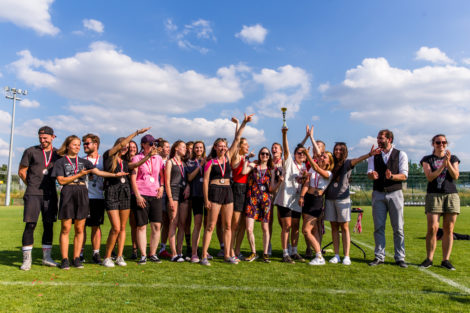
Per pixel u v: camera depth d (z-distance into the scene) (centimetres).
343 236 557
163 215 627
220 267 515
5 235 880
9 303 339
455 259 583
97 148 546
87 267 511
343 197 553
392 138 562
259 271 487
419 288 402
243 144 600
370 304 343
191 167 608
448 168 510
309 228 547
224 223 552
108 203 517
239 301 350
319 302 348
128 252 656
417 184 3641
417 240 818
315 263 536
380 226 554
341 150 562
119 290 386
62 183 485
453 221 518
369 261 570
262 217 565
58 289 389
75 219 500
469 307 337
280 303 345
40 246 719
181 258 567
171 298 358
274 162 592
